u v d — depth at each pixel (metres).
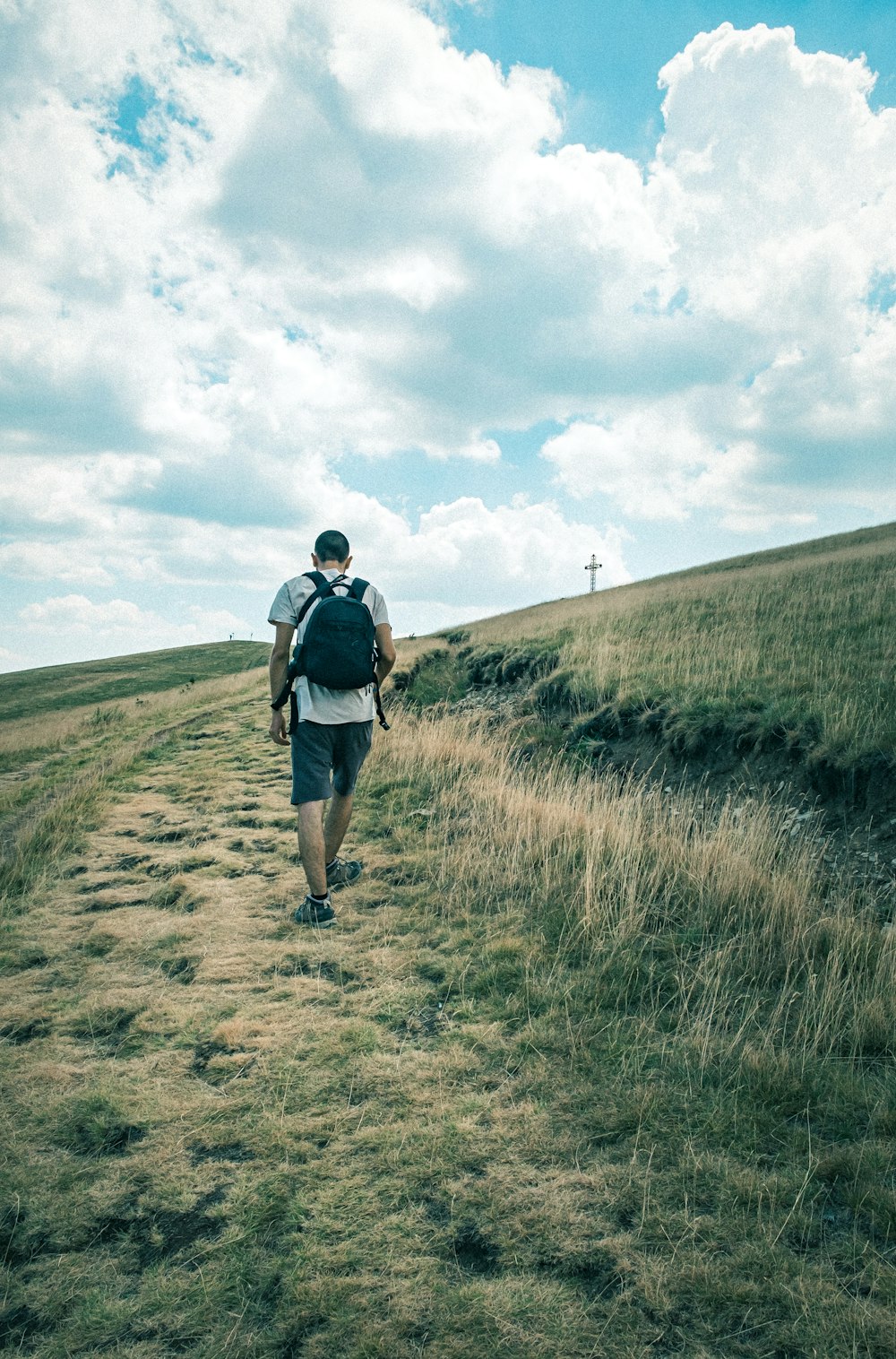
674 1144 2.26
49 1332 1.74
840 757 5.47
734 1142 2.26
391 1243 1.93
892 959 3.29
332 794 4.41
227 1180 2.20
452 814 6.05
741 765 6.48
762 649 9.18
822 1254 1.86
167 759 9.86
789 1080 2.52
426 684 14.71
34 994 3.43
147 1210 2.09
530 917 4.02
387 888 4.57
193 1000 3.29
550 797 6.20
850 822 5.14
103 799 7.37
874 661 7.51
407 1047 2.85
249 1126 2.42
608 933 3.72
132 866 5.32
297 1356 1.64
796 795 5.73
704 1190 2.07
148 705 22.28
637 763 7.51
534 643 14.31
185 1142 2.36
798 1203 2.01
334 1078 2.66
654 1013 3.04
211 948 3.83
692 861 4.45
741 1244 1.88
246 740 10.75
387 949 3.75
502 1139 2.30
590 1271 1.83
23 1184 2.20
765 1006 3.14
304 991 3.33
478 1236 1.95
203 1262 1.91
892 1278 1.76
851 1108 2.42
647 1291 1.75
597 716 8.57
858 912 4.01
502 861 4.75
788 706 6.48
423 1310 1.73
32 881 5.00
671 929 3.87
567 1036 2.84
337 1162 2.24
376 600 4.16
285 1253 1.92
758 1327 1.66
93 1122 2.45
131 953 3.84
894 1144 2.23
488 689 13.30
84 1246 1.98
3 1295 1.84
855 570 16.62
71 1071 2.78
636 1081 2.57
